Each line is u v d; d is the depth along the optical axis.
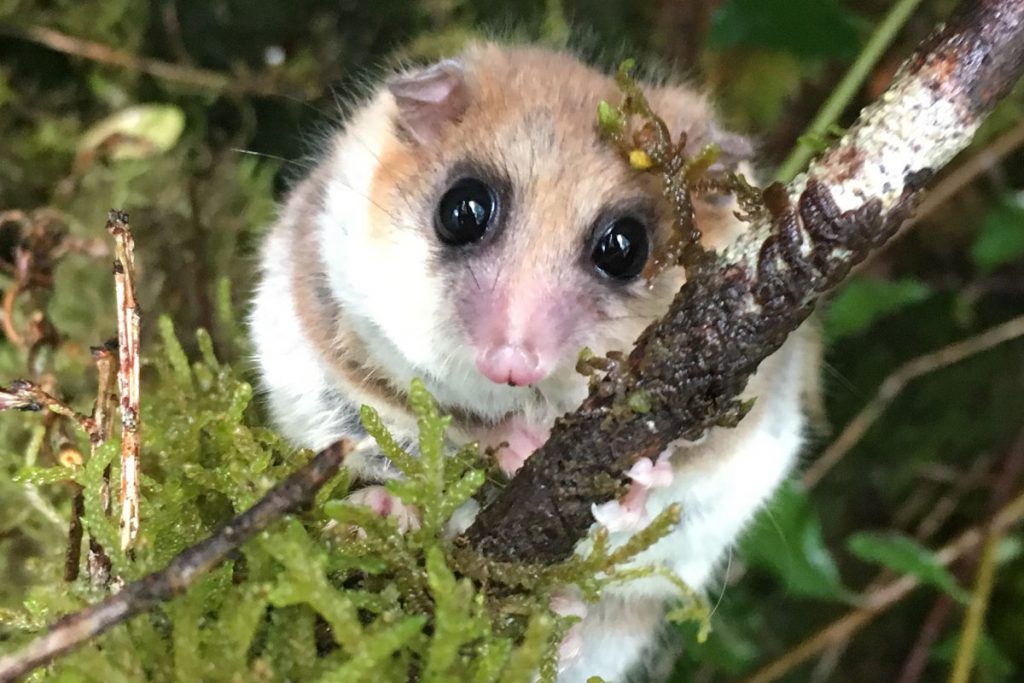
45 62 0.22
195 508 0.14
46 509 0.17
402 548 0.14
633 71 0.19
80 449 0.15
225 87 0.23
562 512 0.14
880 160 0.14
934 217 0.24
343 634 0.13
